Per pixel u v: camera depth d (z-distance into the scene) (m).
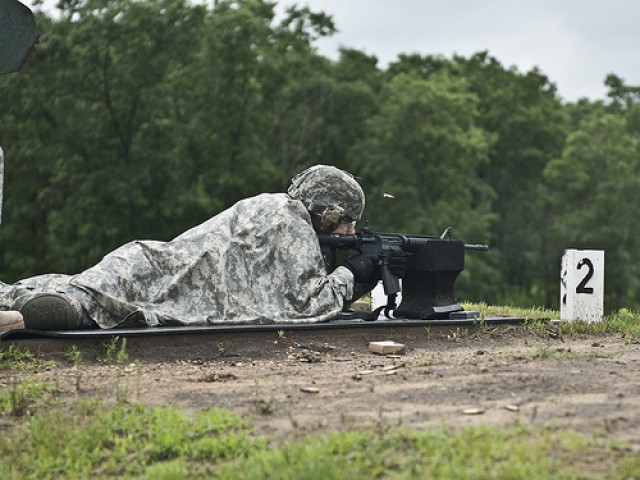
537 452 7.12
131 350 12.12
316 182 14.12
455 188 62.22
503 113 75.44
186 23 49.94
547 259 71.62
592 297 15.73
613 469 6.81
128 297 12.87
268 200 13.95
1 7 11.56
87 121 49.75
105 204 48.97
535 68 78.69
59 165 49.88
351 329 13.45
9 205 50.12
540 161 76.19
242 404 9.30
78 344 11.98
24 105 48.16
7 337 11.74
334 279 13.75
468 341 13.75
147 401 9.54
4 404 9.52
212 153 53.56
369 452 7.38
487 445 7.23
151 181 48.81
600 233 68.81
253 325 12.96
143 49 48.91
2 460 8.05
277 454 7.36
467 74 76.88
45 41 48.22
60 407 9.41
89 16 49.00
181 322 12.81
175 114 50.94
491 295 62.59
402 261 14.34
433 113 62.03
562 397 9.01
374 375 10.61
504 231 72.81
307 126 59.44
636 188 69.62
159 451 8.02
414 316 14.58
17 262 50.16
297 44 59.59
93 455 8.02
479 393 9.28
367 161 61.44
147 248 13.29
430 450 7.32
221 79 53.78
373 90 66.38
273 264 13.55
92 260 48.06
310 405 9.12
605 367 10.74
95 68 49.22
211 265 13.22
